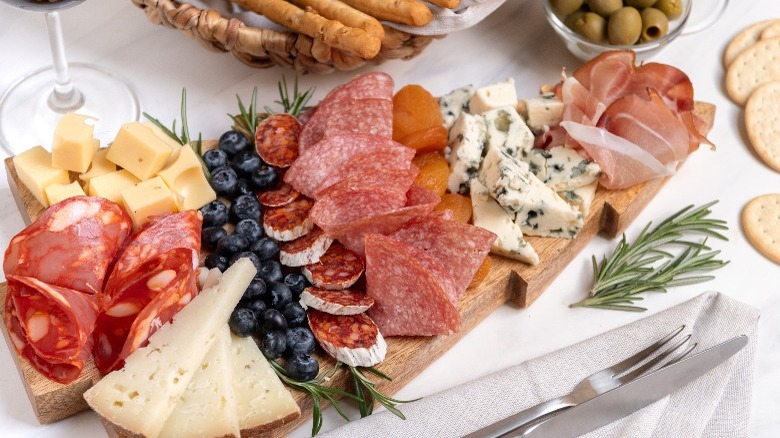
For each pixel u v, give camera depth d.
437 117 0.81
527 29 0.94
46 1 0.77
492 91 0.84
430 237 0.76
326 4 0.83
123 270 0.74
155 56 0.91
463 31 0.94
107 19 0.93
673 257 0.81
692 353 0.78
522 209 0.79
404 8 0.81
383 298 0.75
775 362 0.79
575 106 0.83
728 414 0.76
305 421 0.75
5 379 0.75
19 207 0.81
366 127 0.80
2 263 0.79
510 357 0.79
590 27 0.88
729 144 0.89
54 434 0.73
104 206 0.76
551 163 0.82
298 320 0.74
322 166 0.78
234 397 0.71
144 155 0.78
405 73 0.91
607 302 0.80
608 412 0.74
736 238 0.84
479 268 0.77
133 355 0.71
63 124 0.77
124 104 0.88
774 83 0.91
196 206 0.79
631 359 0.76
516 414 0.73
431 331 0.75
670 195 0.86
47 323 0.72
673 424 0.75
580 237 0.82
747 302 0.82
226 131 0.87
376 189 0.76
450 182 0.81
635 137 0.83
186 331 0.72
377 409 0.76
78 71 0.90
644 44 0.89
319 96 0.90
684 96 0.84
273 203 0.78
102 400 0.70
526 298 0.80
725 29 0.95
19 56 0.91
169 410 0.70
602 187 0.83
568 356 0.77
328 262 0.76
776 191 0.87
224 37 0.83
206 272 0.75
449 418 0.74
